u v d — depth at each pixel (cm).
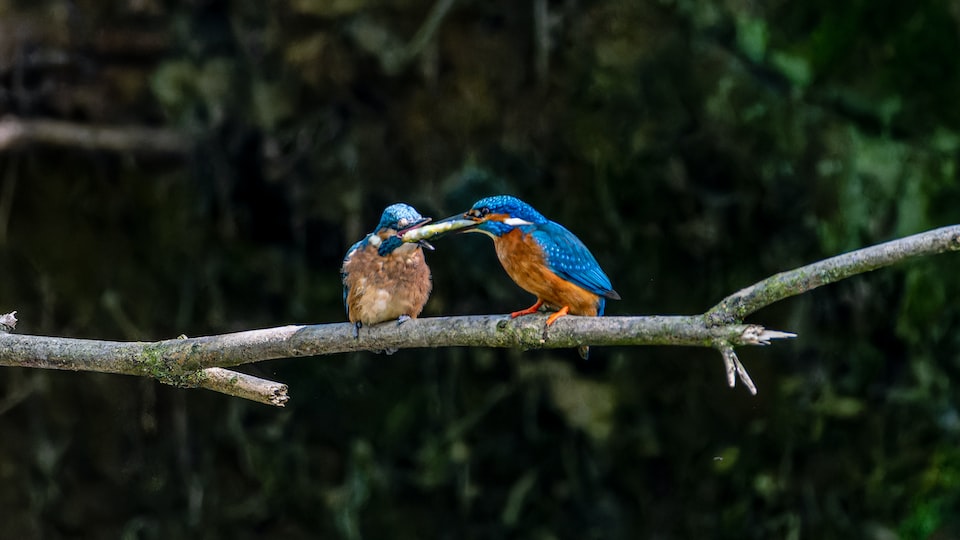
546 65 1180
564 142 1214
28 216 1291
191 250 1290
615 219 1230
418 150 1233
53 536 1335
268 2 1191
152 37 1235
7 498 1325
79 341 599
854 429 1289
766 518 1292
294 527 1323
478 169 1223
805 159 1180
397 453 1312
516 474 1298
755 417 1273
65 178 1283
